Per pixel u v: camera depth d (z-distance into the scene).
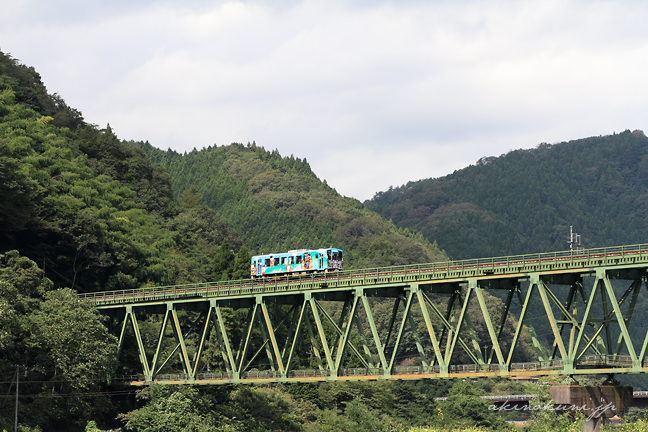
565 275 63.00
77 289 115.75
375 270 73.81
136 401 93.44
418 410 139.88
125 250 126.19
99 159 180.50
